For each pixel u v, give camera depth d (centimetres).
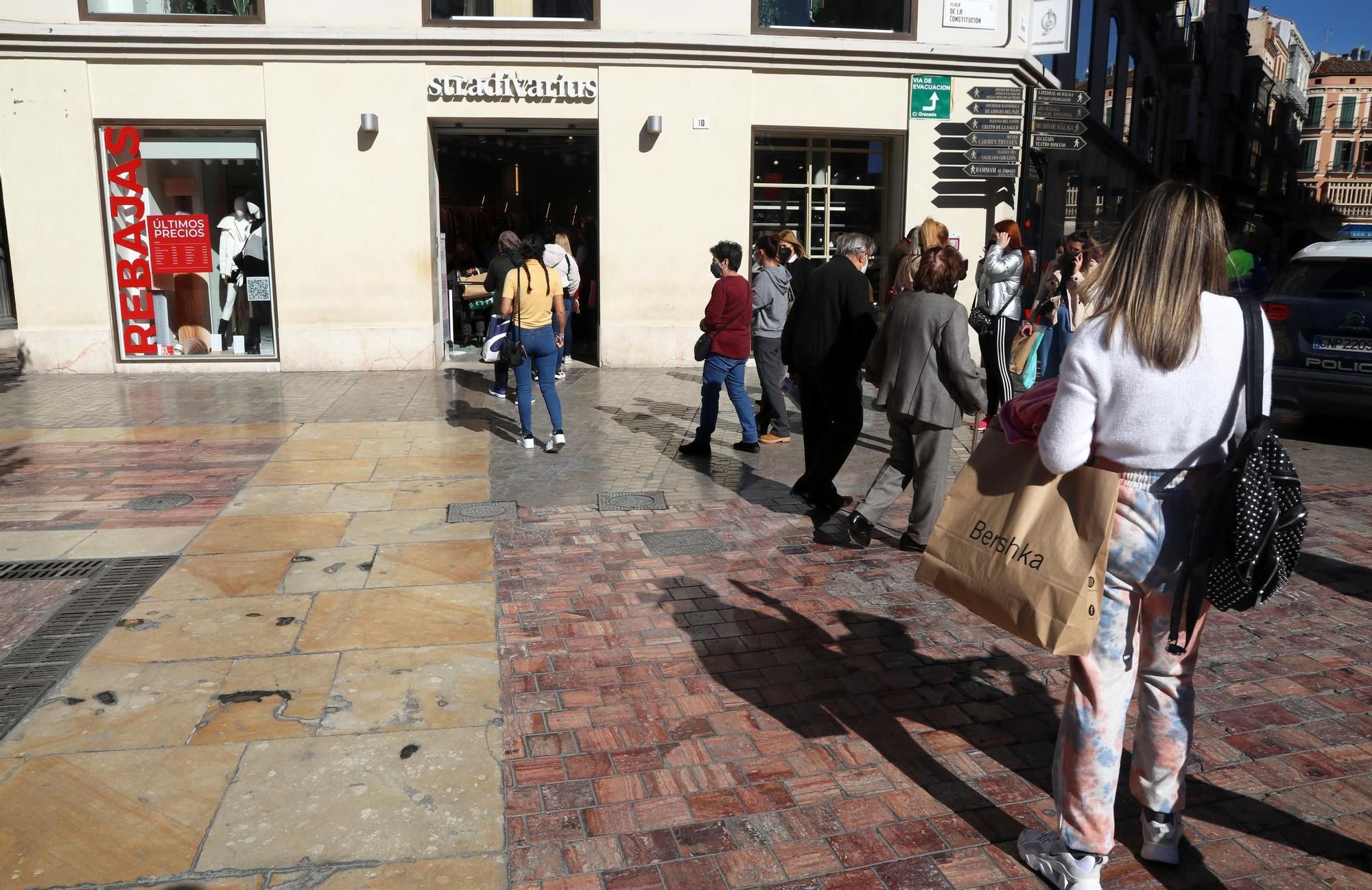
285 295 1177
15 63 1109
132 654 413
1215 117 3878
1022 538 249
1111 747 255
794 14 1211
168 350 1198
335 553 542
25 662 405
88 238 1148
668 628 445
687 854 285
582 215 1586
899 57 1214
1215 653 423
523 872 276
